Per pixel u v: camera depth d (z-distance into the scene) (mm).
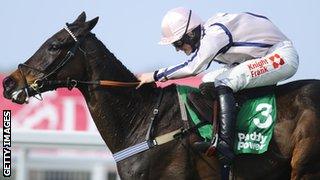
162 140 17156
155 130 17297
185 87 17688
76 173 32125
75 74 17484
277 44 17469
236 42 17297
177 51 17984
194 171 17281
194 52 17828
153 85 17797
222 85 17062
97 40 17703
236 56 17438
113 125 17516
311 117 16844
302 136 16812
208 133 17141
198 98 17375
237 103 17219
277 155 17000
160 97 17578
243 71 17031
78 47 17469
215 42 17000
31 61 17484
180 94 17562
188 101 17438
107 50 17750
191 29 17547
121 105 17547
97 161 31078
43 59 17438
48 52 17453
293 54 17328
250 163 17125
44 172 32125
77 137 23703
